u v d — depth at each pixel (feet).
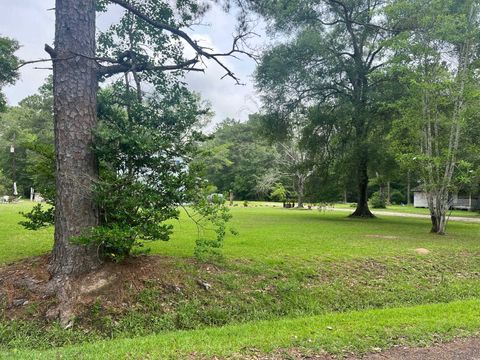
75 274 19.51
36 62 19.43
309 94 69.82
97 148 19.95
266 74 64.95
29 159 28.12
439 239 39.96
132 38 23.63
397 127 47.65
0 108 53.26
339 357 12.69
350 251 30.30
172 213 20.51
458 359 12.73
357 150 63.62
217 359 12.14
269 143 77.51
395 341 14.23
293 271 24.70
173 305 19.49
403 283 25.80
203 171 21.43
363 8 63.72
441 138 44.98
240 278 22.82
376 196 139.64
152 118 21.75
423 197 144.25
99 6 23.08
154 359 12.00
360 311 20.03
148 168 20.77
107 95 22.26
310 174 79.00
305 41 62.85
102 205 20.22
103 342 14.82
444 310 19.22
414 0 43.42
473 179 45.11
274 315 20.39
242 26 23.94
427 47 42.86
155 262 22.52
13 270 20.43
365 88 65.72
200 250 21.68
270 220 59.52
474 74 43.34
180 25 24.40
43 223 23.04
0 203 86.28
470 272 29.04
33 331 16.67
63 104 20.15
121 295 19.10
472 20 42.80
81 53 20.42
